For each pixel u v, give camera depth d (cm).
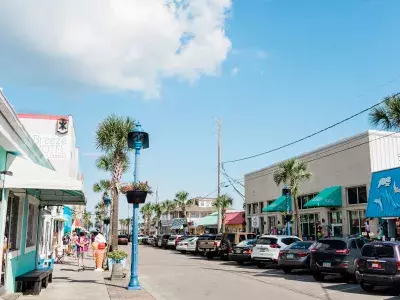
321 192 3023
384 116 1902
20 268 1329
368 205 2477
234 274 1942
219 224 3912
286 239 2284
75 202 1692
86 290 1368
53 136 2509
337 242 1620
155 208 9731
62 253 2928
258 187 4297
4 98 906
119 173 2434
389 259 1299
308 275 1895
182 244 3778
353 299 1209
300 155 3472
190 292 1362
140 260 2891
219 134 4103
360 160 2742
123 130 2380
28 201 1423
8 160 1156
